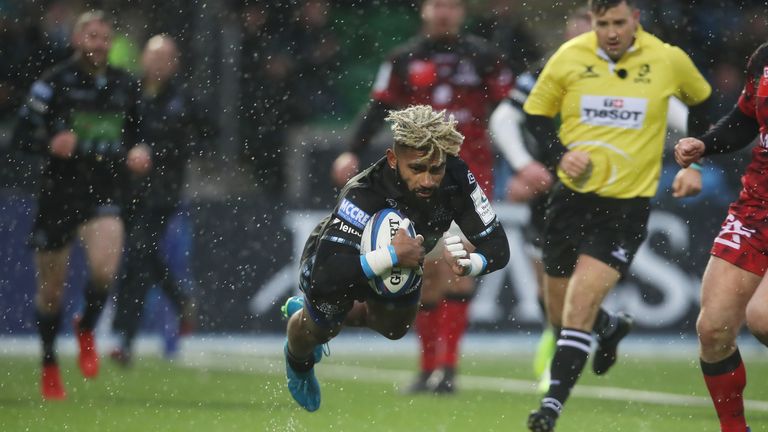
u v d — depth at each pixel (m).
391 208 16.64
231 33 48.22
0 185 42.69
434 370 28.94
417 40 30.39
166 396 27.16
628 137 22.17
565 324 20.70
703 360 18.50
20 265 41.31
